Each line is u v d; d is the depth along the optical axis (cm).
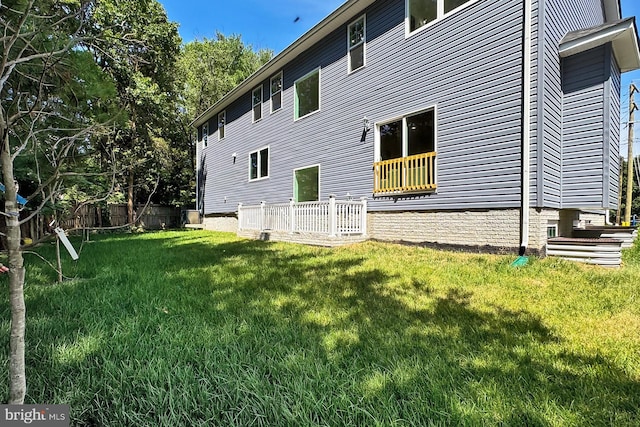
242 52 2389
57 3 280
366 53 827
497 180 580
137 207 1775
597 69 574
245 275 476
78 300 349
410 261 549
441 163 663
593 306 325
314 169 998
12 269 144
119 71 1262
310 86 1013
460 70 632
